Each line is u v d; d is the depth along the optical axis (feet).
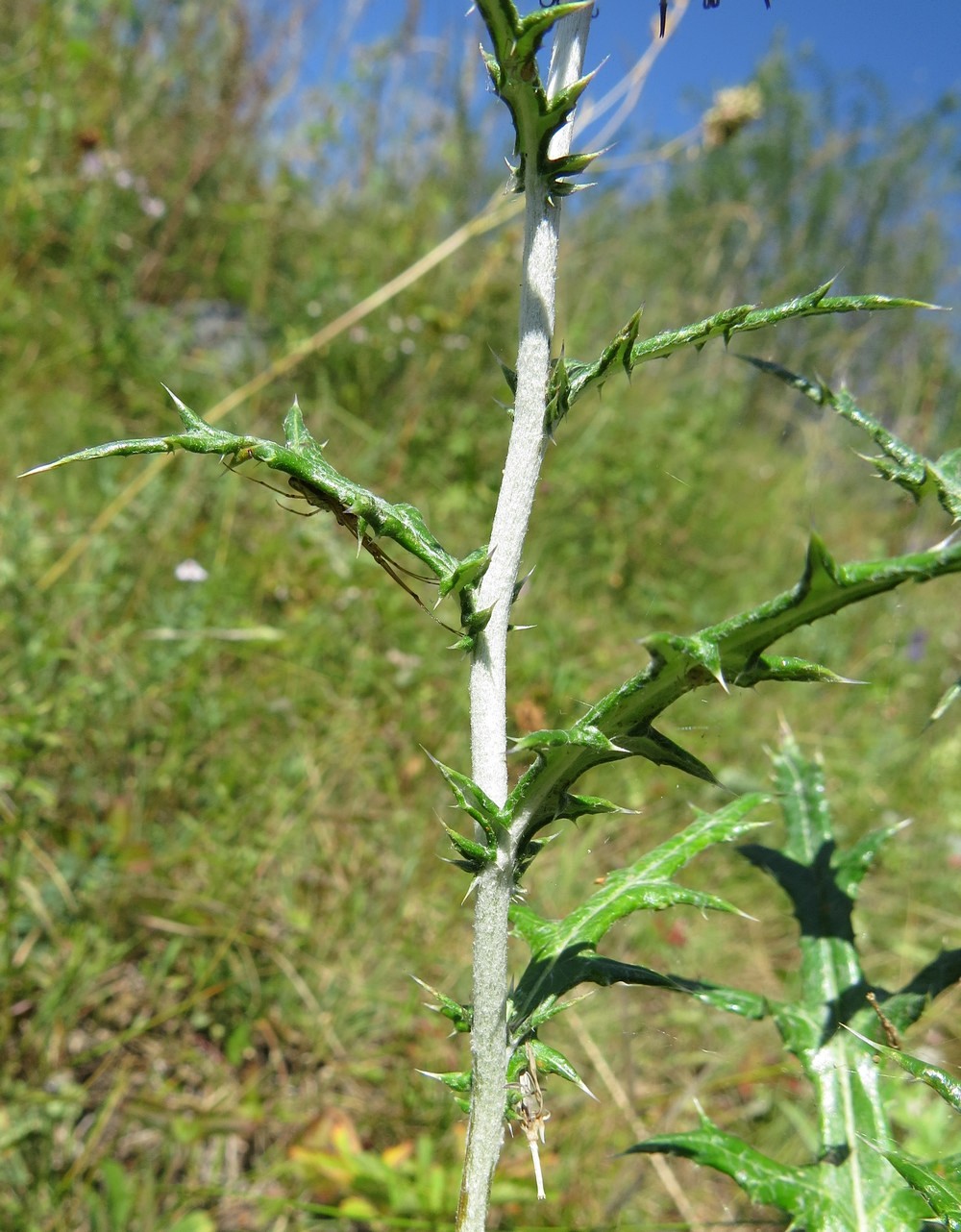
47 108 17.42
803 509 20.83
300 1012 8.68
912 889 12.55
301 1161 7.19
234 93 20.24
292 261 20.22
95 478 13.17
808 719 15.43
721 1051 9.67
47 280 15.94
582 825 11.57
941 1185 3.42
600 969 3.76
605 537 17.13
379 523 3.37
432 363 17.47
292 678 11.45
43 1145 7.02
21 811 8.35
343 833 10.19
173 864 9.24
